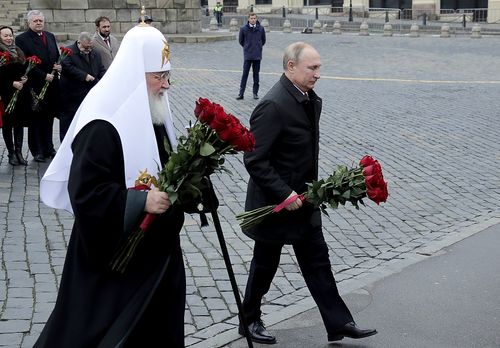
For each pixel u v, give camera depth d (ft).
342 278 22.17
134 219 11.85
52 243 24.23
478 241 25.62
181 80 64.85
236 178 33.45
